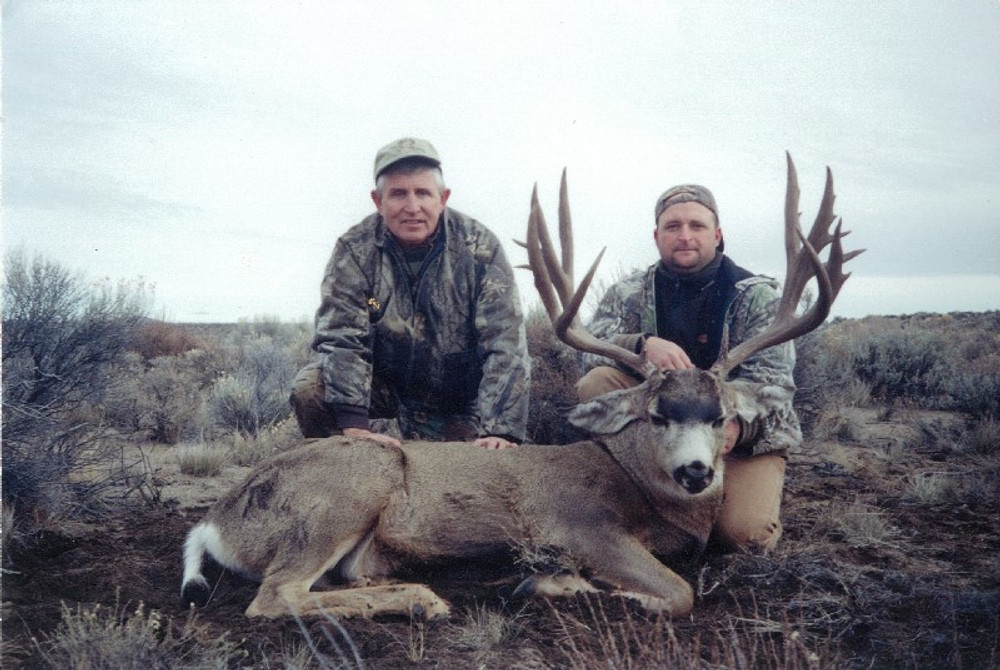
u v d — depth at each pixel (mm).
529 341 9023
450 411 6879
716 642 4043
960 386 11438
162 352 17047
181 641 4000
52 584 4914
